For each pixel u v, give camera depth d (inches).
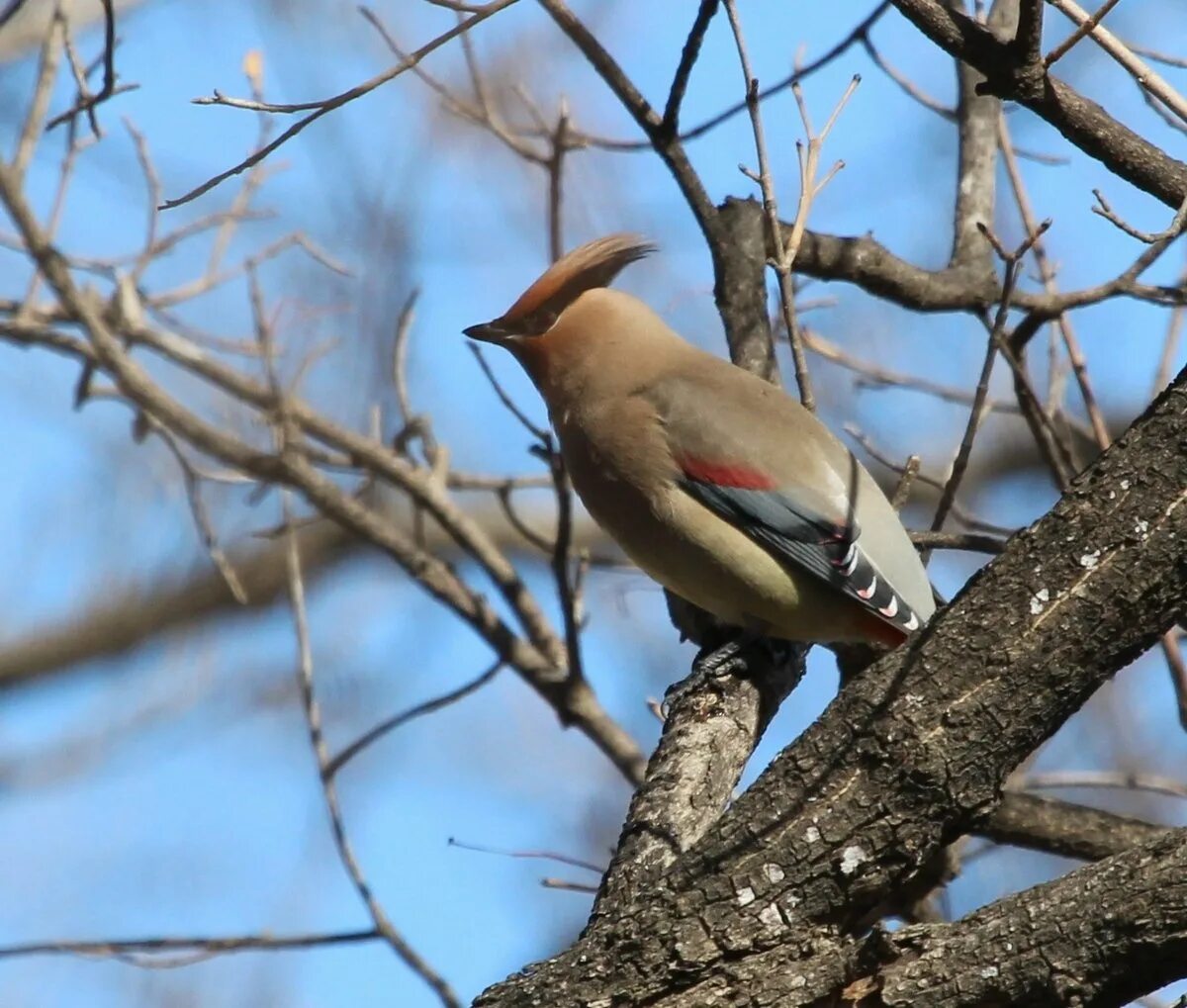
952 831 258.7
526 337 418.0
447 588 468.4
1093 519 253.8
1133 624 253.0
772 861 256.2
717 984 251.8
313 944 391.2
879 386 483.5
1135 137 343.3
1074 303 402.9
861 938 252.5
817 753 259.9
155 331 482.3
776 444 393.7
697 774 326.3
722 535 391.2
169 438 478.3
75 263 487.8
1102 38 316.2
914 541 392.5
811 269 439.8
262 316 484.7
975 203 457.7
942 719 255.8
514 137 470.3
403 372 489.1
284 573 685.9
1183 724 380.5
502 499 472.4
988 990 235.9
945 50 332.2
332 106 272.2
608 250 424.8
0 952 388.8
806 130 338.0
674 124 410.9
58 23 470.9
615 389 406.6
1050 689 254.8
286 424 474.0
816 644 414.6
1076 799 514.0
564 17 406.6
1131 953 230.7
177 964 392.2
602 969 254.7
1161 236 291.9
